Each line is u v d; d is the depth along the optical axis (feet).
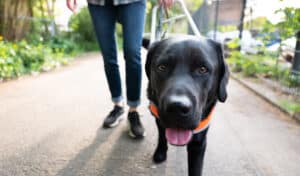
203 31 31.07
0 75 12.21
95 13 6.51
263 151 6.17
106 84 12.53
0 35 18.75
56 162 5.47
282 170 5.42
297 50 10.05
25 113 8.20
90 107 8.97
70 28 28.71
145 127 7.38
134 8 6.23
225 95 4.59
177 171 5.29
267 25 11.55
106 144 6.30
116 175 5.10
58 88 11.49
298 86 9.78
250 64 13.85
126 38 6.39
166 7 6.77
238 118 8.30
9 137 6.51
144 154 5.89
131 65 6.44
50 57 17.02
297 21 9.30
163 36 6.57
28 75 13.94
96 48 29.32
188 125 3.84
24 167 5.26
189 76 4.05
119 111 7.48
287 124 7.84
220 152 6.07
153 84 4.62
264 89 11.48
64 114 8.23
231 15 20.02
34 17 22.22
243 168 5.44
